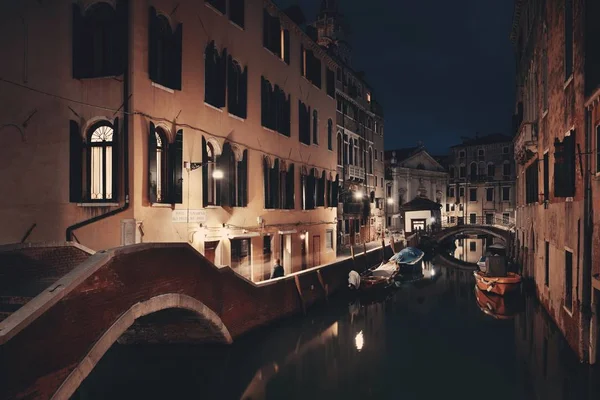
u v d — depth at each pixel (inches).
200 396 373.7
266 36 660.1
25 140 437.1
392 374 430.3
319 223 839.1
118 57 414.3
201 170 495.2
